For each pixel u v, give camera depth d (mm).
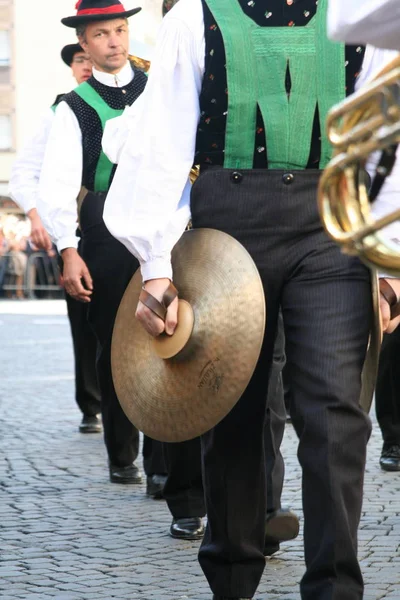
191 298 4562
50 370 16547
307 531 4242
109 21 8359
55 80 49562
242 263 4426
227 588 4719
